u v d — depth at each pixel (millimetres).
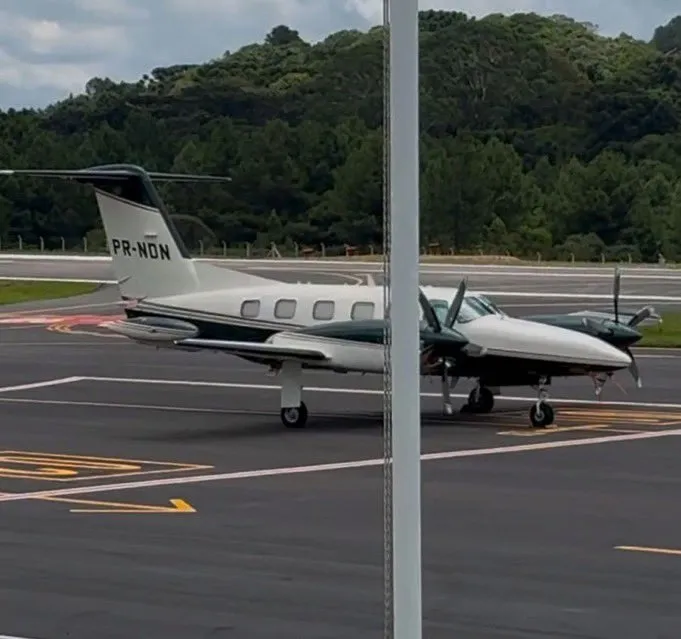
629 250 119688
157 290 31391
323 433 27156
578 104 159625
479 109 161500
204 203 129875
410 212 6707
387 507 7078
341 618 13008
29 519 18234
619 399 32469
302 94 166625
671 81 164875
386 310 6848
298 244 125562
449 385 28344
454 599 13594
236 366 41094
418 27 6664
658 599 13562
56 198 130250
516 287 73750
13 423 29125
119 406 32188
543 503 19078
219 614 13211
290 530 17312
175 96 167125
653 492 19984
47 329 54375
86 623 12938
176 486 20938
